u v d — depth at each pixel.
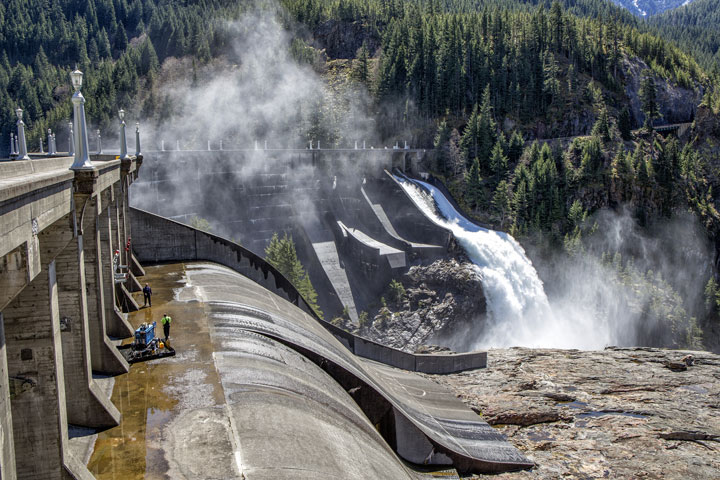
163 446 20.06
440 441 33.91
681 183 136.75
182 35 183.88
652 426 39.84
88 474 18.09
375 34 190.12
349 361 37.00
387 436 33.22
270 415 22.50
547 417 41.03
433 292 100.00
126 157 40.12
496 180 128.88
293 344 33.06
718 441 38.31
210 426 21.30
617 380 47.69
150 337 28.94
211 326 32.88
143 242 49.53
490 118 140.00
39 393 17.11
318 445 21.25
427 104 153.00
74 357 21.39
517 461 35.31
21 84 181.75
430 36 163.25
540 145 145.38
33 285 16.92
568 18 184.12
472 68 160.88
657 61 196.88
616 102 168.75
